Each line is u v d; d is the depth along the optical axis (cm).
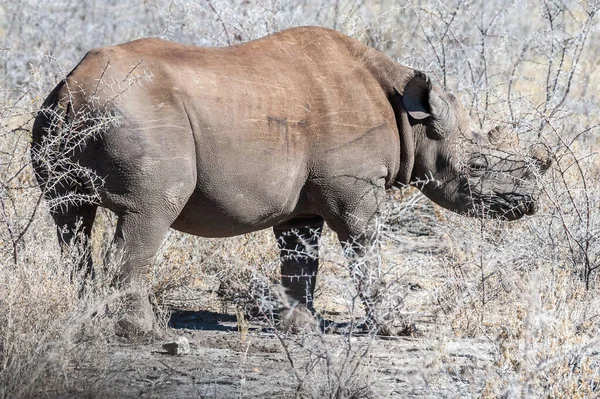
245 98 2016
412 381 1758
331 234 2711
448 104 2233
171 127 1936
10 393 1572
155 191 1939
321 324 2242
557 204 2333
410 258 2277
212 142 1980
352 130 2116
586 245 2309
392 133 2172
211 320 2303
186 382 1794
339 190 2116
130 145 1908
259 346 2036
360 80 2170
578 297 2072
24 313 1770
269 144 2030
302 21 3831
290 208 2122
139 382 1770
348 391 1669
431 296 2241
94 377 1703
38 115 2000
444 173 2281
